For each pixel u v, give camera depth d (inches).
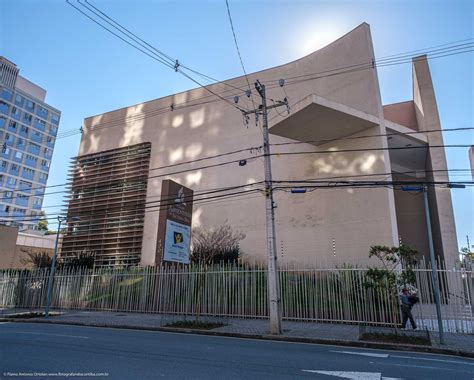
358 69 933.2
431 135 989.2
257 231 1046.4
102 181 1376.7
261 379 254.8
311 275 653.9
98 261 1216.2
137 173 1314.0
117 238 1256.2
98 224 1306.6
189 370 278.2
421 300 556.1
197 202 1171.9
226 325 587.5
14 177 2918.3
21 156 2989.7
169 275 791.1
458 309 526.0
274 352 370.9
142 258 1190.9
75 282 921.5
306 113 798.5
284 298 661.3
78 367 280.8
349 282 616.1
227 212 1115.3
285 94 1101.1
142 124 1391.5
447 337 474.0
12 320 701.3
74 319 685.9
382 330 486.9
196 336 505.0
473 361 353.4
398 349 417.1
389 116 1243.8
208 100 1268.5
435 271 456.8
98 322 640.4
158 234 829.8
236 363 309.0
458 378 274.1
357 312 597.3
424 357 368.2
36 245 1507.1
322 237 916.6
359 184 604.1
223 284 727.1
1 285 1026.7
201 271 757.3
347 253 858.1
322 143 967.6
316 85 1040.2
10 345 381.7
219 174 1165.1
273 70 1151.6
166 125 1331.2
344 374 276.7
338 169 922.1
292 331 522.3
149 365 293.4
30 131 3095.5
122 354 340.5
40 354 332.8
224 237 1027.3
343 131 893.2
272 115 1099.9
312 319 628.4
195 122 1270.9
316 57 1061.1
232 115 1200.8
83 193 1386.6
